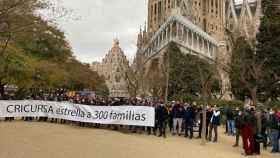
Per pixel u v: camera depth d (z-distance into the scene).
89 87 99.56
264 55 49.91
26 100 27.56
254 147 19.16
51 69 49.31
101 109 25.41
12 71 38.97
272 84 48.69
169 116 25.70
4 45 33.16
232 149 20.34
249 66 41.34
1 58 35.81
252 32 77.44
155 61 86.50
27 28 20.64
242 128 19.20
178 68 65.75
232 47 56.28
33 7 19.52
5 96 31.05
